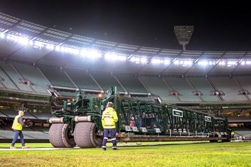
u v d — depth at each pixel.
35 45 47.31
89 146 12.65
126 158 6.20
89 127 12.57
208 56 59.09
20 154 7.90
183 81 63.56
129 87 58.59
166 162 5.26
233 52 57.31
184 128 22.39
